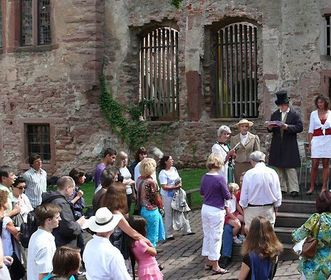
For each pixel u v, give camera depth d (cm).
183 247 1141
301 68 1694
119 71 1927
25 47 1997
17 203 966
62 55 1933
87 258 633
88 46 1902
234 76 1834
